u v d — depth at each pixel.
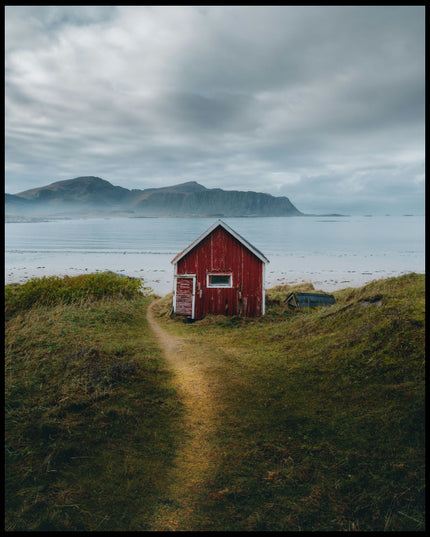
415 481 4.41
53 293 18.33
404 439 5.18
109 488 4.62
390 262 63.53
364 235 150.75
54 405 6.64
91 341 11.70
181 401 7.36
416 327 8.29
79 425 6.00
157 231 181.50
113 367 8.62
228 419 6.57
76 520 4.02
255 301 19.75
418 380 6.48
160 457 5.38
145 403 7.02
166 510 4.31
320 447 5.46
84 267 55.94
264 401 7.21
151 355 10.52
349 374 7.73
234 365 9.59
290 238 132.88
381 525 3.97
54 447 5.25
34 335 11.70
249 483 4.82
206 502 4.47
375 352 8.19
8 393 7.04
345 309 11.97
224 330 15.80
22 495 4.28
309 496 4.52
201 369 9.36
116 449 5.48
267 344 11.88
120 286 23.53
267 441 5.78
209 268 19.77
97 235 146.25
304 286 27.81
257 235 150.12
